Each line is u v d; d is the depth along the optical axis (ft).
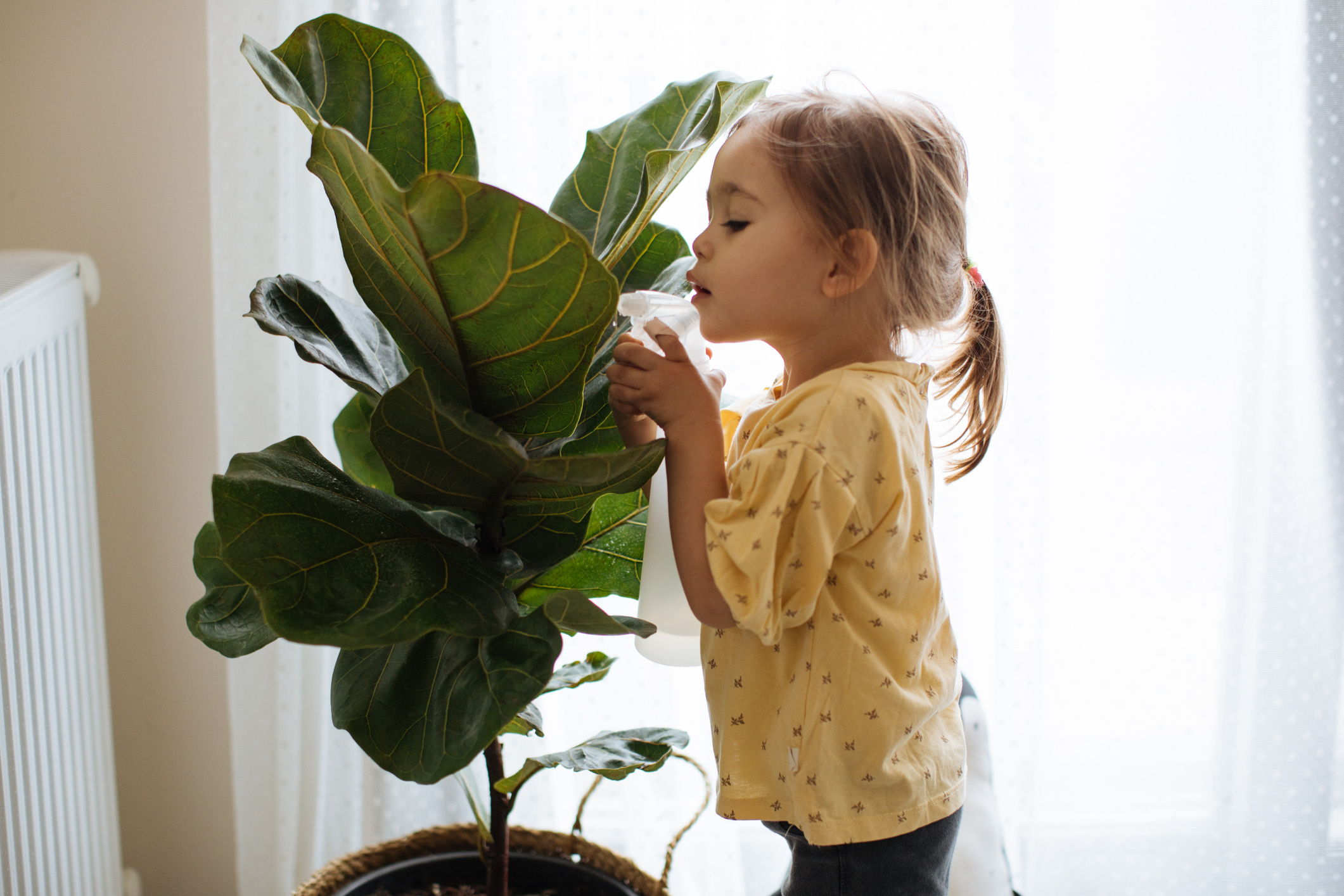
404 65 2.30
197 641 5.06
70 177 4.77
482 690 2.06
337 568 2.03
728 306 2.44
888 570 2.42
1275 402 4.67
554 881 3.53
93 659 4.34
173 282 4.84
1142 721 5.08
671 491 2.31
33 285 3.75
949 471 3.23
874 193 2.38
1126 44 4.65
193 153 4.77
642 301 2.46
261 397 4.63
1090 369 4.88
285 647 4.60
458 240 1.75
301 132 4.51
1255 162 4.55
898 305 2.50
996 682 4.75
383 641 1.93
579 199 2.76
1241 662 4.83
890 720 2.45
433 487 2.23
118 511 4.96
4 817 3.48
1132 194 4.73
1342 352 4.64
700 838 4.97
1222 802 4.95
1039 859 4.99
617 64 4.53
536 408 2.23
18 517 3.61
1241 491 4.72
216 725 5.11
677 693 4.88
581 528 2.58
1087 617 5.04
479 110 4.51
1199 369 4.82
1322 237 4.58
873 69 4.57
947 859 2.71
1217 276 4.75
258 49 2.09
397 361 2.73
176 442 4.94
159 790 5.14
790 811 2.54
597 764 2.76
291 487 2.12
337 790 4.80
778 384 2.97
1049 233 4.53
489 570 2.30
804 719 2.45
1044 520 4.68
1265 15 4.49
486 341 2.03
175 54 4.72
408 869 3.52
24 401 3.67
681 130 2.69
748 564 2.10
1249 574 4.78
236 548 1.95
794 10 4.51
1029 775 4.82
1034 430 4.62
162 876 5.19
